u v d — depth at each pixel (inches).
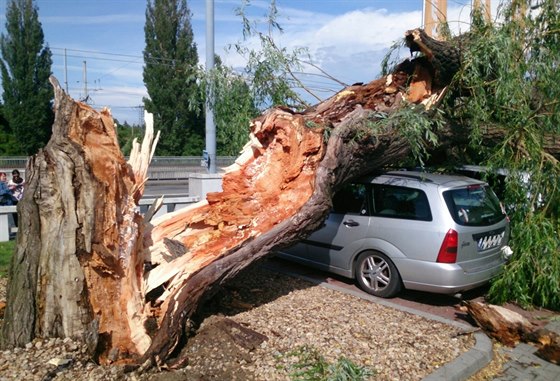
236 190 226.7
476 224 236.7
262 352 173.6
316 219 209.3
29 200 159.0
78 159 161.3
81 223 158.6
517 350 196.9
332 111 261.4
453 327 207.6
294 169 221.0
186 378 150.4
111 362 157.5
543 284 235.3
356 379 157.6
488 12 271.6
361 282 257.8
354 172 241.1
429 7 367.9
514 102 253.3
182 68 373.7
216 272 183.3
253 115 305.9
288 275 277.7
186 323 173.0
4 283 245.8
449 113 275.4
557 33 260.2
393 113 239.0
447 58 252.2
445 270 228.2
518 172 253.8
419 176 252.2
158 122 1563.7
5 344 154.8
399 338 193.5
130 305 167.2
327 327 200.2
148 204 357.1
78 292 156.8
